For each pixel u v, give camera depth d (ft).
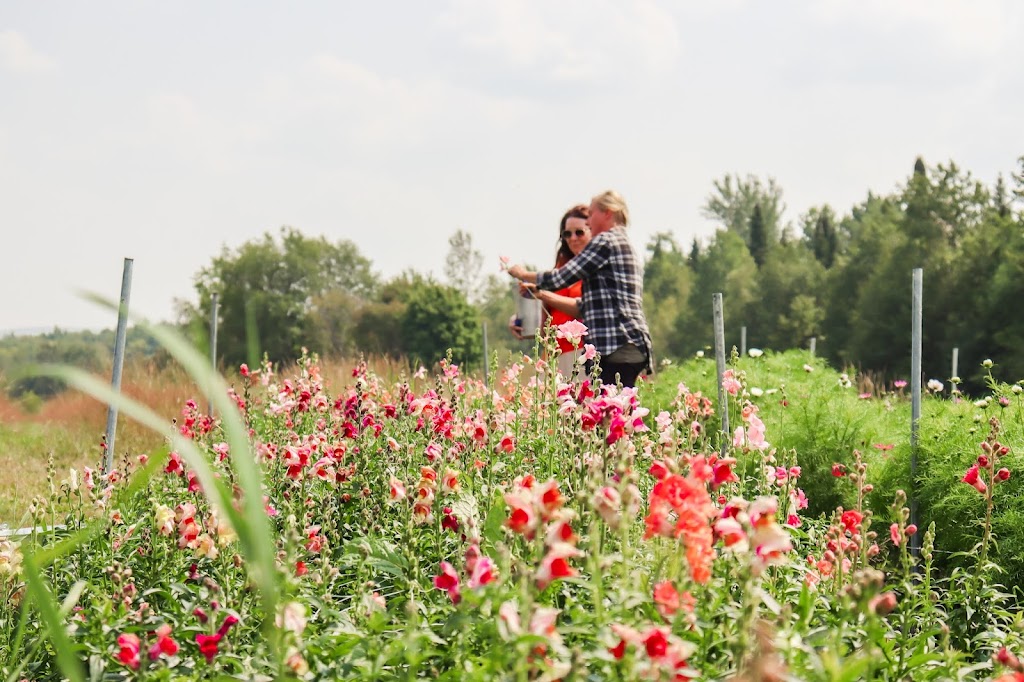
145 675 8.21
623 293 20.10
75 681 5.71
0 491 22.57
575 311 21.15
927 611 11.08
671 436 13.60
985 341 113.91
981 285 121.80
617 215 20.42
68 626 9.96
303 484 13.43
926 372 126.72
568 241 22.79
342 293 221.66
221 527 11.02
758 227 266.77
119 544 12.40
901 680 9.37
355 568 11.91
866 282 152.15
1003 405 18.76
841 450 21.13
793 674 7.40
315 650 8.42
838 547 10.86
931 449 18.31
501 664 7.39
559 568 7.05
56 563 12.37
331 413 20.22
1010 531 15.70
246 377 20.40
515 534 10.29
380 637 8.50
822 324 167.84
